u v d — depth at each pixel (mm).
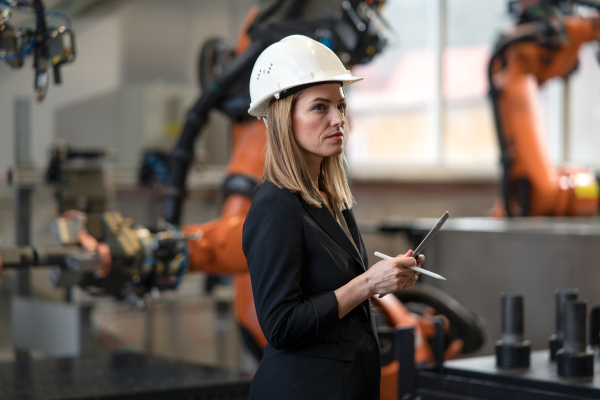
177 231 2658
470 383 2016
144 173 4586
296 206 1452
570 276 3469
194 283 4512
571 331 1957
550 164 4418
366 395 1494
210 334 4270
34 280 3971
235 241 2707
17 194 3805
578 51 4344
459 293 3875
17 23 3984
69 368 2848
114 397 2402
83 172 3822
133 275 2561
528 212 4387
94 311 3783
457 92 6871
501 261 3703
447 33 6766
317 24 2799
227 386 2611
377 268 1410
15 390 2459
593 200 4484
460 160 6922
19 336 3939
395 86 6711
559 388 1872
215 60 3318
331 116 1473
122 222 2617
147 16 4809
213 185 4828
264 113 1589
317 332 1407
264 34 2893
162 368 2855
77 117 4512
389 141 6730
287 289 1408
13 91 4266
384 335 2246
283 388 1453
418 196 6258
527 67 4379
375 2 2922
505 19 6973
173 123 4801
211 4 5078
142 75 4797
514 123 4336
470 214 6543
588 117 7891
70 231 2561
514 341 2092
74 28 4504
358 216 5973
